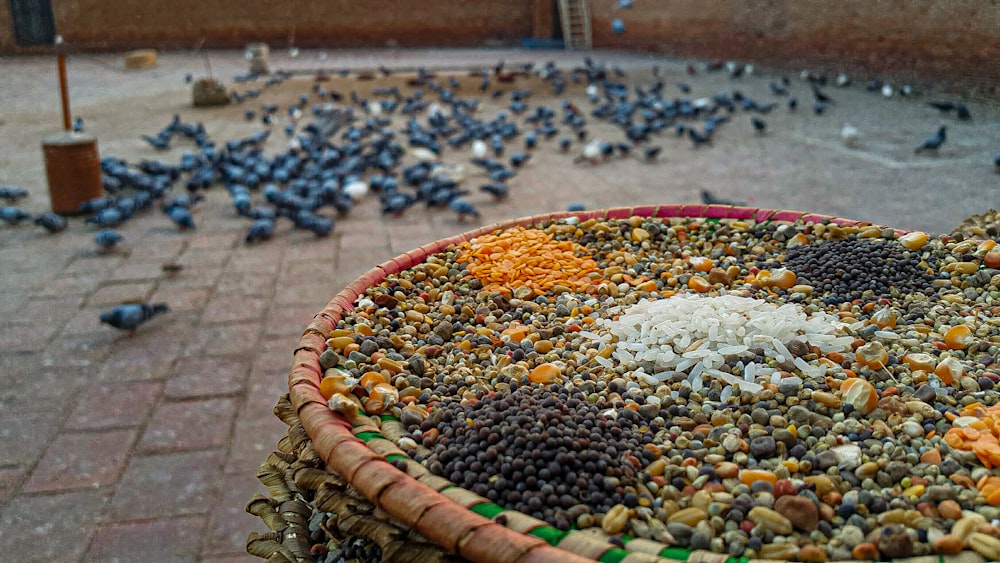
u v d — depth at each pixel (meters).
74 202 4.71
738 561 1.01
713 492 1.18
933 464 1.22
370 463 1.18
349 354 1.58
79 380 2.84
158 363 2.96
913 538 1.05
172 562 2.03
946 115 5.64
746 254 2.13
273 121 8.05
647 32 12.79
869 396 1.38
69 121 4.77
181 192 5.32
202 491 2.28
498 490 1.17
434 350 1.66
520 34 15.48
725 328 1.62
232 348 3.08
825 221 2.20
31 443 2.48
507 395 1.44
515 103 8.41
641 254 2.16
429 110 8.34
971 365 1.54
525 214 4.79
